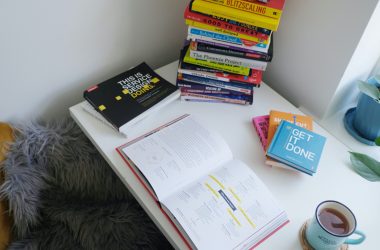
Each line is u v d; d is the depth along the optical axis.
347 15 0.99
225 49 1.08
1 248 1.00
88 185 1.11
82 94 1.25
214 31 1.03
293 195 0.96
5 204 1.01
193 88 1.15
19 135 1.08
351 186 0.99
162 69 1.26
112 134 1.04
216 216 0.85
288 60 1.22
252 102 1.17
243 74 1.12
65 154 1.09
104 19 1.11
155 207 0.89
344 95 1.18
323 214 0.82
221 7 0.99
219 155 0.98
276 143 0.99
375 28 1.00
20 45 1.00
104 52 1.19
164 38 1.33
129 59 1.29
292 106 1.19
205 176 0.93
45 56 1.07
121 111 1.05
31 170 1.05
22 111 1.14
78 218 1.07
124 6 1.12
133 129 1.05
